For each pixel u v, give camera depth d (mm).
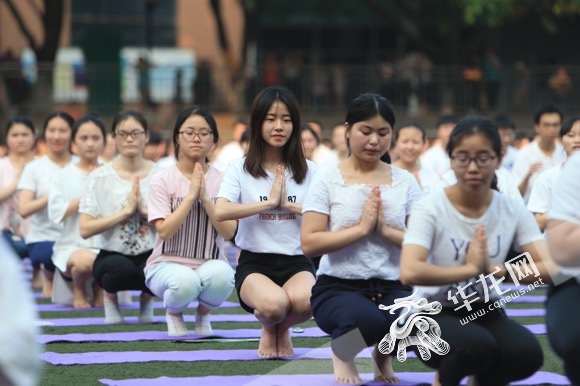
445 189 6668
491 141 6418
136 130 10852
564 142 10992
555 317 6438
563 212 6367
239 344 9422
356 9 36781
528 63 34969
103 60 28844
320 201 7582
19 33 33844
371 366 7531
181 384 7598
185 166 9797
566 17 34469
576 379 6430
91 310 11828
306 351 8922
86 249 11977
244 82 26766
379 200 7383
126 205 10602
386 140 7520
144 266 10547
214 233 9773
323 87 26625
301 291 8391
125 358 8656
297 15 37062
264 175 8672
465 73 26531
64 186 12047
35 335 4477
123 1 35625
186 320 11117
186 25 35375
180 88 26656
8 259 4480
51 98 26031
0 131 25500
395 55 37094
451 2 27375
